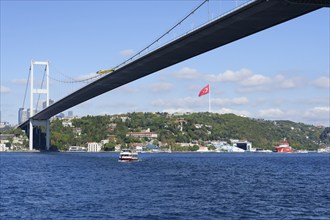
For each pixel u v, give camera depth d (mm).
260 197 55438
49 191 61219
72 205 48906
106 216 42875
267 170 108500
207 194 57469
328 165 136250
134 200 51938
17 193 59344
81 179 78062
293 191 62312
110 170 100938
